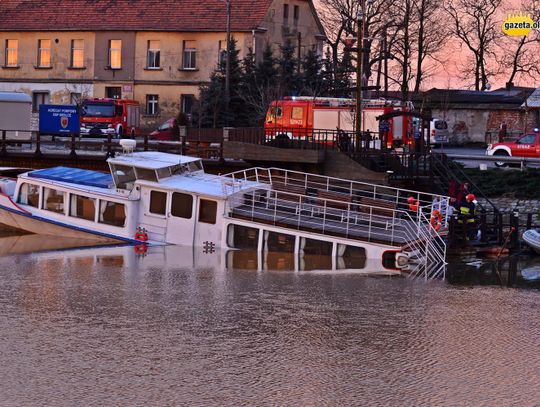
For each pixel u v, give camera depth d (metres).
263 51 93.38
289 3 101.62
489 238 52.12
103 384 28.66
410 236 47.62
